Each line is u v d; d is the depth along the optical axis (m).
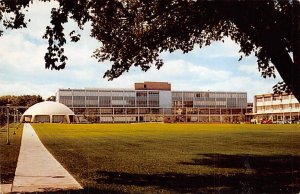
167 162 16.03
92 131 50.47
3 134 39.38
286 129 55.41
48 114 132.38
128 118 153.75
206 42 15.94
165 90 159.88
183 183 11.09
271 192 9.92
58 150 21.25
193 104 160.25
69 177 11.80
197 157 17.92
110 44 13.74
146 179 11.72
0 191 9.61
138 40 13.40
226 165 15.09
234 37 14.94
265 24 9.66
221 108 162.50
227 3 9.67
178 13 12.21
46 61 9.88
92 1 10.62
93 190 9.86
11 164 14.78
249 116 151.75
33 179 11.40
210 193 9.77
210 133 43.34
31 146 23.81
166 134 41.53
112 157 17.78
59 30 9.75
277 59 9.77
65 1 9.70
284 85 12.53
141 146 24.61
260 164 15.40
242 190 10.11
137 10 12.89
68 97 147.38
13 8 10.30
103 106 150.88
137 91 155.00
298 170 13.73
